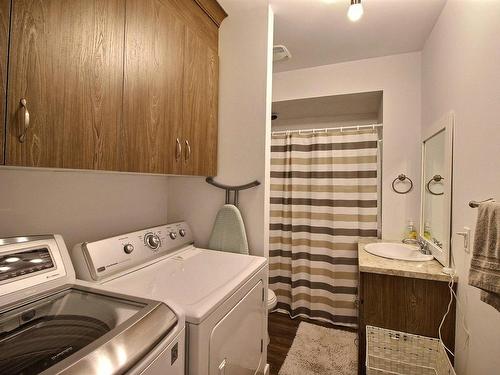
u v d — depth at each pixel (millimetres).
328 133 2332
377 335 1561
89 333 708
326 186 2344
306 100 2576
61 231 1176
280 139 2490
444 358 1354
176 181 1846
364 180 2238
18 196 1021
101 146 903
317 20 1793
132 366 578
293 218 2412
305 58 2336
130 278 1126
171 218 1859
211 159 1628
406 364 1497
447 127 1530
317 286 2359
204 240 1756
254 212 1634
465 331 1305
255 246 1631
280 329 2209
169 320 748
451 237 1501
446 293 1479
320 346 1976
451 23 1519
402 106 2244
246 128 1646
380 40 2045
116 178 1457
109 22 927
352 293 2244
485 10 1127
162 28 1194
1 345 670
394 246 2035
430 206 1902
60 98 772
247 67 1650
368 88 2336
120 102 975
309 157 2414
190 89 1403
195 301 907
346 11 1693
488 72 1098
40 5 718
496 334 1009
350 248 2258
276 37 2006
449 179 1506
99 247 1100
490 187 1070
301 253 2434
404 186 2223
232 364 1030
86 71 848
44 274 859
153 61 1139
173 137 1269
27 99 689
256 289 1293
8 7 648
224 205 1670
